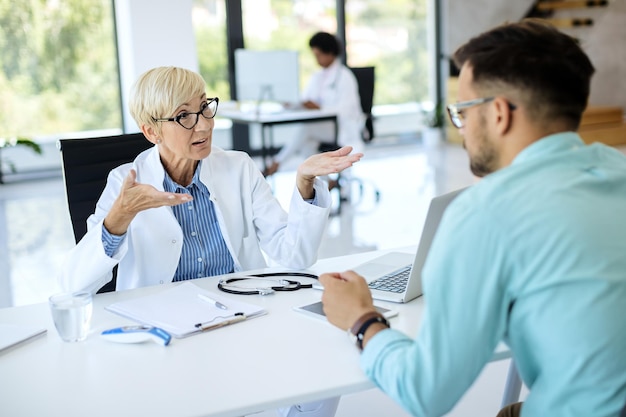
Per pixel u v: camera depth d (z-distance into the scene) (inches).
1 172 272.8
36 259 186.9
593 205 47.1
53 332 66.9
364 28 333.7
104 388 55.4
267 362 58.8
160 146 83.7
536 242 46.1
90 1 281.7
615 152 53.8
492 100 49.6
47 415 51.6
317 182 82.4
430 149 334.6
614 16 353.4
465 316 47.0
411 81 350.6
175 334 64.2
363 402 109.1
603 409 46.9
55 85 282.0
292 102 235.5
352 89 250.5
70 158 94.1
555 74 47.9
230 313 68.3
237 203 88.6
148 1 275.9
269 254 88.2
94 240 73.9
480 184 49.1
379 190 258.4
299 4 316.8
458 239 47.1
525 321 47.7
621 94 358.9
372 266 81.7
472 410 106.0
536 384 49.2
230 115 241.8
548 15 363.3
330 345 61.6
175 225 82.8
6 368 59.6
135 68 277.7
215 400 53.1
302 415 82.5
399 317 67.2
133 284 84.0
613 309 45.9
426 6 346.6
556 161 48.8
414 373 48.4
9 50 273.4
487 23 353.4
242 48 307.3
